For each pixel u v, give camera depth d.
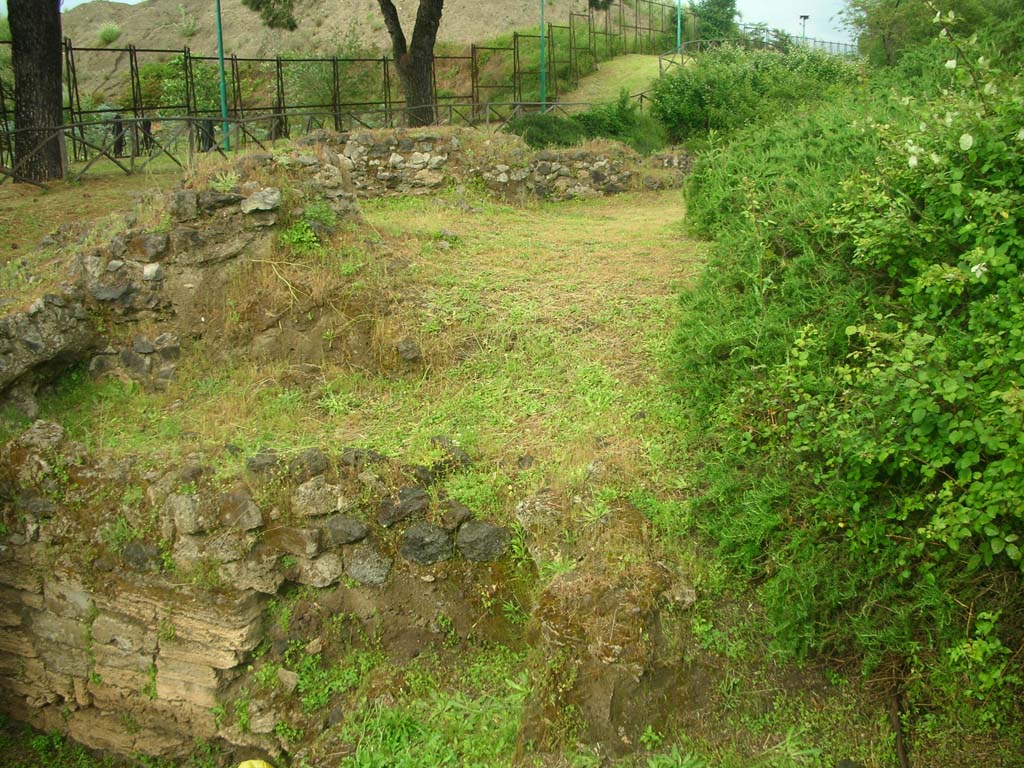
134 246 7.77
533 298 8.07
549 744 4.42
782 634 4.56
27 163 14.24
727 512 5.12
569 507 5.34
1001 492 3.71
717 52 24.25
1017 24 8.90
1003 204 4.64
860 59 20.16
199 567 5.72
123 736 6.13
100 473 6.25
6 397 6.92
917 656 4.26
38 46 14.52
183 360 7.59
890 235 5.28
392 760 4.83
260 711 5.54
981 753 4.00
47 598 6.33
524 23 35.97
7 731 6.60
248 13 40.62
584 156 14.12
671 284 8.11
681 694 4.46
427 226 10.41
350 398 7.09
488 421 6.54
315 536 5.60
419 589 5.54
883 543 4.37
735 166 9.04
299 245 7.99
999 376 3.98
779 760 4.17
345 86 27.64
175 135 16.36
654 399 6.46
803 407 4.78
